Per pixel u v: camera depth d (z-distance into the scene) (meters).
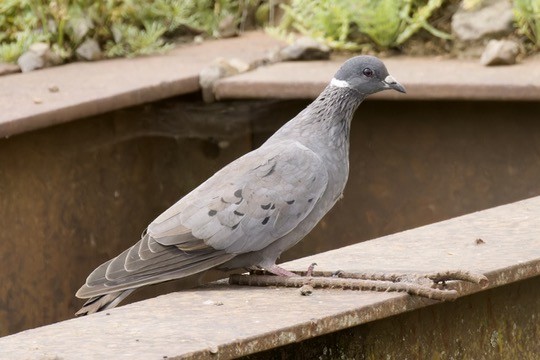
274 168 7.66
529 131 11.73
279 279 7.32
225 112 12.59
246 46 13.77
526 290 7.91
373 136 12.29
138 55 13.48
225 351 5.98
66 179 11.53
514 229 8.31
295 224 7.67
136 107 12.21
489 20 12.68
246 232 7.56
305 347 6.83
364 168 12.38
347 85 8.09
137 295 12.22
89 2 13.33
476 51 12.77
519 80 11.43
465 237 8.20
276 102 12.59
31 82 12.17
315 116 8.04
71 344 6.12
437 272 6.88
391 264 7.61
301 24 14.00
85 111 11.17
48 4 13.27
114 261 7.51
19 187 11.07
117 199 12.12
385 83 8.18
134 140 12.27
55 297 11.52
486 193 11.98
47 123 10.85
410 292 6.72
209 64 12.50
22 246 11.15
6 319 11.06
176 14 14.00
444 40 13.01
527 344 7.97
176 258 7.54
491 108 11.80
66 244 11.60
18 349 6.08
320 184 7.72
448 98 11.52
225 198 7.58
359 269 7.50
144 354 5.86
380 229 12.44
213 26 14.41
